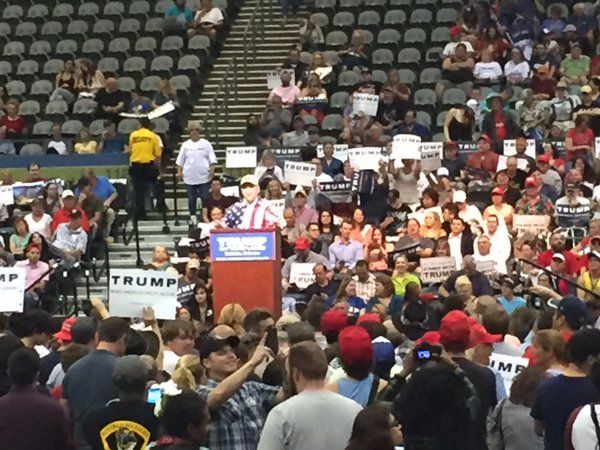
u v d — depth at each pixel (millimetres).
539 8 30469
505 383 11227
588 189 22812
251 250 17406
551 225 21750
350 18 31188
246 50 30141
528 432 9508
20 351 9086
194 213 24781
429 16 30906
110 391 9875
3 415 8984
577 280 18734
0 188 24172
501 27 29266
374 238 20719
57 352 11484
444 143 24312
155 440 8773
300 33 30641
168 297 14320
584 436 8383
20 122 28500
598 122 25516
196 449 7984
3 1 33500
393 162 22984
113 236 24906
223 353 9492
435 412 8211
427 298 15398
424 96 28047
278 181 22656
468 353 11000
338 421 8273
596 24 29766
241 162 24984
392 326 13336
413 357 8953
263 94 29906
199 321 17094
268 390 9344
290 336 9789
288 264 20641
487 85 28234
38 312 12234
